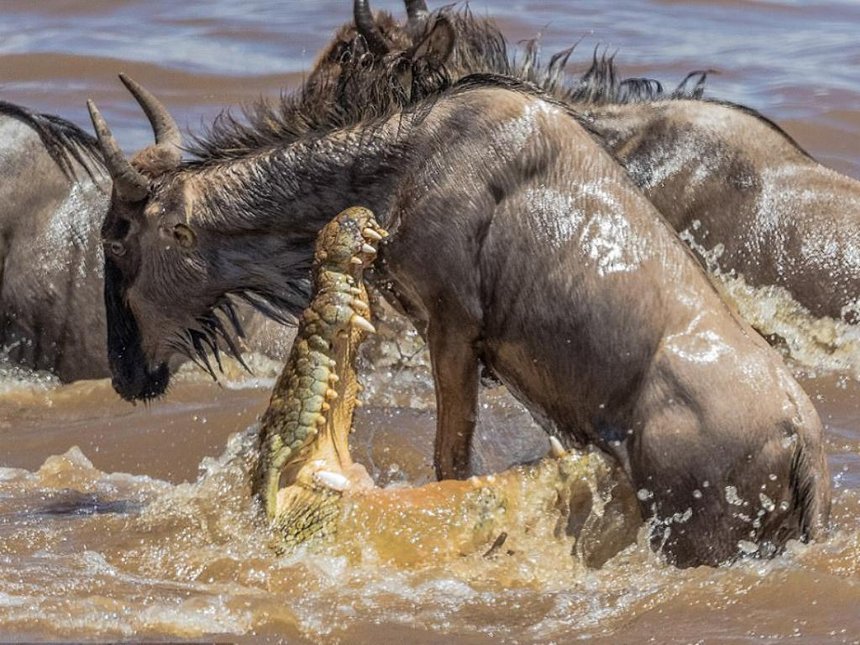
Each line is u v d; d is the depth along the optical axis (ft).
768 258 129.49
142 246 102.22
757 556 87.35
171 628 80.89
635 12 247.09
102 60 213.05
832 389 123.65
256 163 98.37
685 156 128.16
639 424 87.71
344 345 85.92
